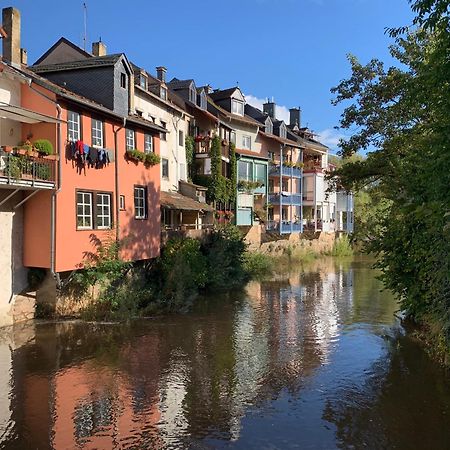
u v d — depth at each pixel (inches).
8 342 582.6
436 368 515.2
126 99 851.4
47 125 652.1
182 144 1314.0
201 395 438.6
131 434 359.3
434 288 528.1
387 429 374.0
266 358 553.3
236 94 1685.5
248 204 1557.6
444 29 321.1
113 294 756.0
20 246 660.1
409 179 514.9
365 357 558.3
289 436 361.7
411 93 425.7
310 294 1035.3
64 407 404.5
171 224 1175.0
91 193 732.7
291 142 1935.3
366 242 752.3
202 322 735.7
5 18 723.4
